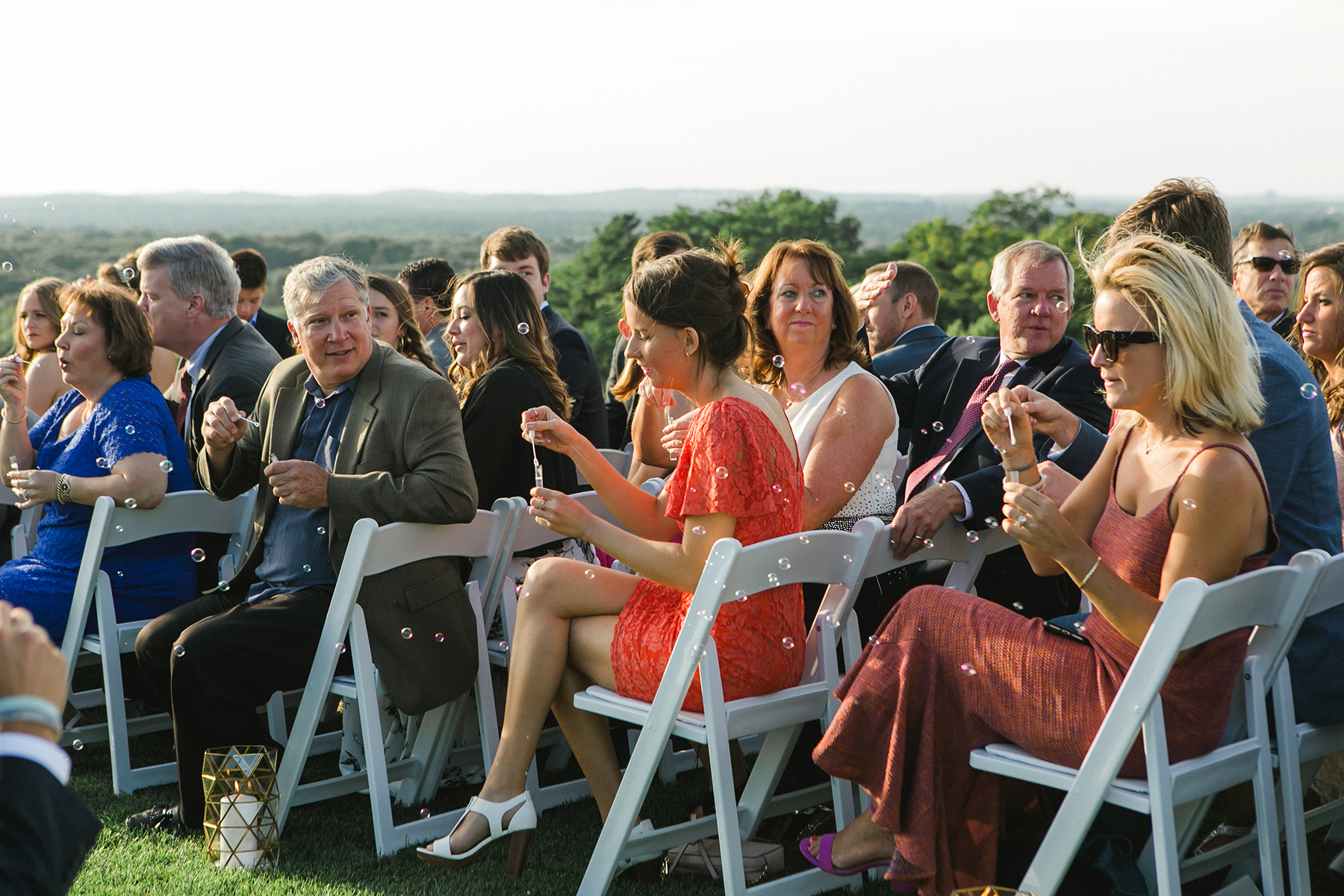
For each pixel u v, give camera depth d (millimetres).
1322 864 2990
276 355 4609
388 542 3145
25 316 5590
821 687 2879
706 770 3660
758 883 2869
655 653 2732
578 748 2996
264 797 2996
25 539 4484
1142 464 2475
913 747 2494
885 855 2623
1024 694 2402
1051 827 2318
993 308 3984
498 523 3482
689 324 2885
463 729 3746
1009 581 3443
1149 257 2361
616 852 2709
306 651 3271
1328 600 2504
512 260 5984
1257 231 5164
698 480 2725
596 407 5371
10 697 1223
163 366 5262
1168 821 2213
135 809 3412
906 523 3072
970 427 3863
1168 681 2311
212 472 3711
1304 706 2609
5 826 1158
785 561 2691
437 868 2959
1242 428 2338
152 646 3350
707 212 79062
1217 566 2285
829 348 3676
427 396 3338
